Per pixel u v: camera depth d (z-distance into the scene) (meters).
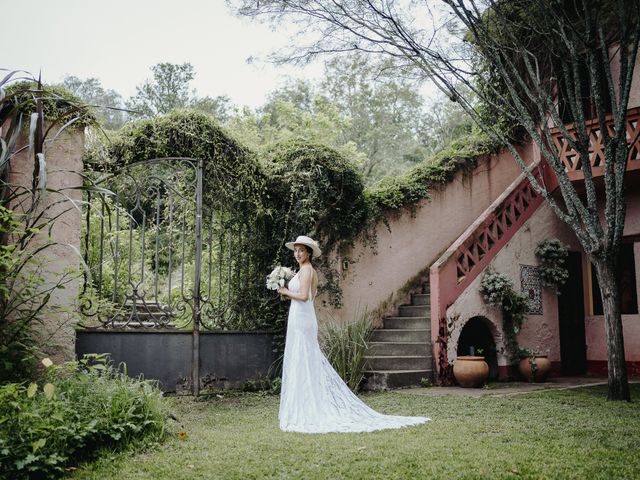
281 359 7.96
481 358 8.54
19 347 5.14
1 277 4.89
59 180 5.91
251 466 3.68
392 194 10.28
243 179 8.07
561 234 11.02
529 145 12.24
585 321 11.13
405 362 8.74
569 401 6.71
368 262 9.74
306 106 23.25
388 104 22.78
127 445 4.04
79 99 6.18
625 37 6.79
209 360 7.30
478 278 9.48
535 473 3.53
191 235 8.63
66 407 3.99
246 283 8.16
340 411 5.36
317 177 8.55
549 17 7.90
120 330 6.62
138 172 7.44
